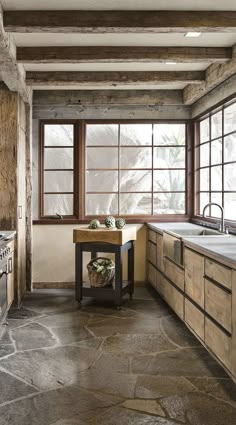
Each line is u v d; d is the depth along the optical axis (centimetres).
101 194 582
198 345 354
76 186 574
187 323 373
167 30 311
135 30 310
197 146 573
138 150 585
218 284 289
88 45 385
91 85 482
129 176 586
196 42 377
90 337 373
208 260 311
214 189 529
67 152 579
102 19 304
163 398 260
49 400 256
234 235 407
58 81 462
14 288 460
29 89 506
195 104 553
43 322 417
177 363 316
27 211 539
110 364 313
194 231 473
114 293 468
